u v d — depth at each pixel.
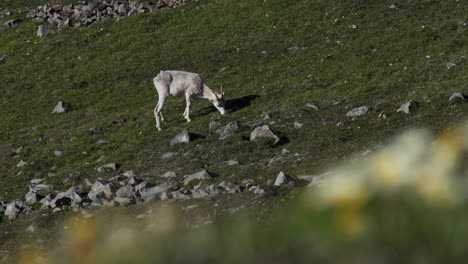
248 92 118.12
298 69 125.88
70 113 130.75
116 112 125.50
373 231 9.33
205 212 57.94
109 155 96.31
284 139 86.88
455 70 101.75
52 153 103.56
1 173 100.44
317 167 69.00
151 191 69.12
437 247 8.84
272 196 59.28
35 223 67.69
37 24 180.38
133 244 11.19
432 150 11.25
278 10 157.50
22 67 159.12
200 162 83.00
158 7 179.00
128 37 163.00
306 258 9.59
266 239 10.41
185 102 118.38
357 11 147.38
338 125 87.62
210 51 146.75
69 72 151.75
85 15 180.12
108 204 69.88
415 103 87.62
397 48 122.50
